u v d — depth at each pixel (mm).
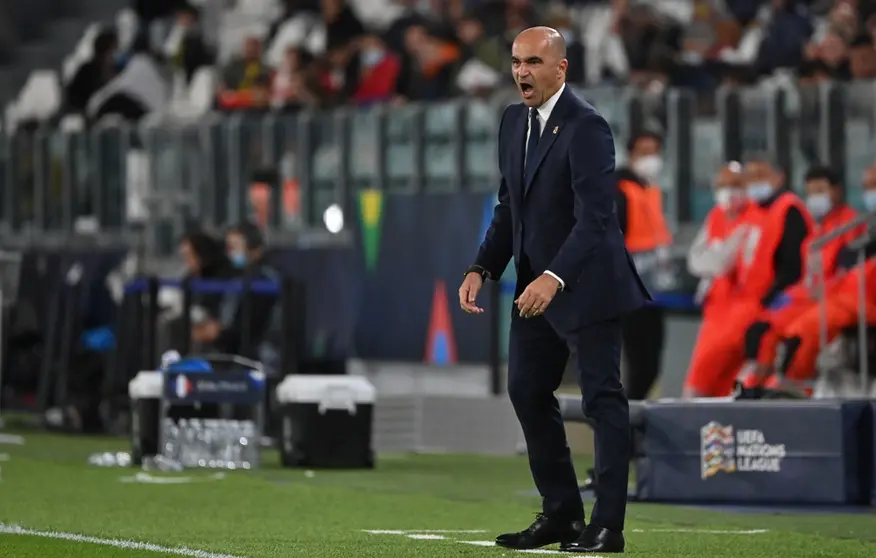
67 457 44531
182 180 59906
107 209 61562
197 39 75000
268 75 70438
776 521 30703
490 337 49906
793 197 45188
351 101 64000
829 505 32875
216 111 68625
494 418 48875
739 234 45469
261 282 47875
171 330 48719
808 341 42906
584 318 24234
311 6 76750
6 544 26031
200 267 48938
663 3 70438
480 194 51531
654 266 47750
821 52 54812
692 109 50750
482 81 62406
